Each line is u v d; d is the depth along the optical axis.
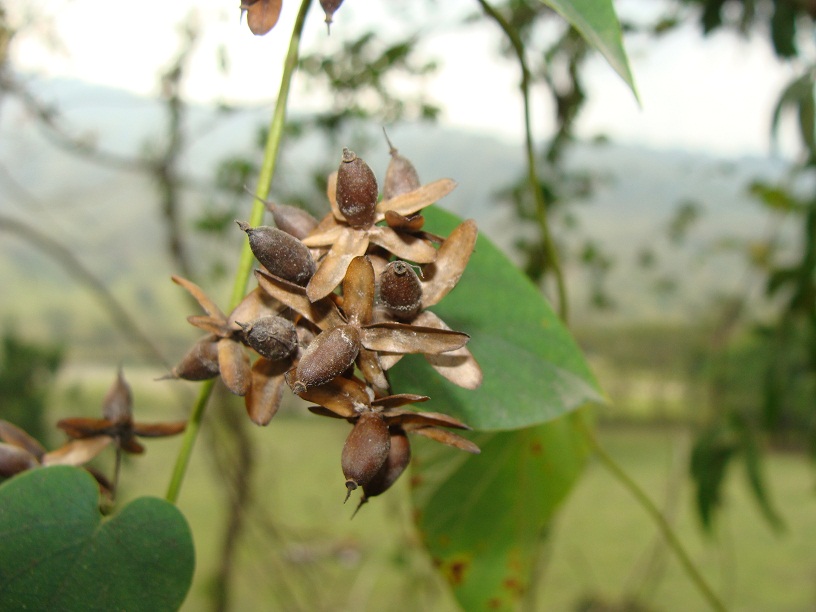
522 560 0.19
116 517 0.12
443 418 0.11
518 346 0.14
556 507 0.19
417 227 0.11
